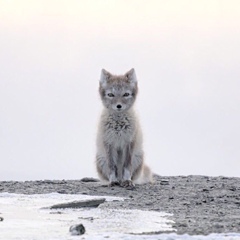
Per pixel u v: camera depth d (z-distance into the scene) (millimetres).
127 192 18359
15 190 18812
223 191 18453
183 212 14195
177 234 10930
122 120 20062
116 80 20344
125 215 13703
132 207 15094
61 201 16266
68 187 19578
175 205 15469
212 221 12742
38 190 18797
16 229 11930
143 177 20984
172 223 12500
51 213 14125
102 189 19078
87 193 18125
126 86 20375
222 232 11180
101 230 11789
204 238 10398
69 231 11477
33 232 11594
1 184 20500
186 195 17531
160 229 11797
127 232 11492
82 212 14227
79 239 10562
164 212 14188
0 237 11070
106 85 20438
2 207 15117
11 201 16234
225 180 22016
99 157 20609
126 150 20141
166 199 16672
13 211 14445
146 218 13211
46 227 12164
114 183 19969
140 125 20766
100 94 20578
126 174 20000
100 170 20656
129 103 20281
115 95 20188
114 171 20250
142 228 11945
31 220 13055
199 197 17062
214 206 15297
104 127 20219
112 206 15281
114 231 11641
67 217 13477
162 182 21141
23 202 16062
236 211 14414
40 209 14734
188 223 12461
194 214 13867
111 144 20203
